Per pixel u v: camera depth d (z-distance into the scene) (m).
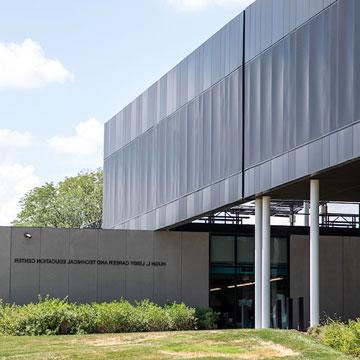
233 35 35.09
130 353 22.94
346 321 42.75
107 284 42.19
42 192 95.69
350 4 26.42
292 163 29.92
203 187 37.50
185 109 39.94
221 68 36.16
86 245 42.16
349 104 26.34
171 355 22.39
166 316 36.66
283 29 30.84
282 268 43.16
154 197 43.59
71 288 41.72
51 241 41.72
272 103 31.53
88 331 33.75
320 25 28.27
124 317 35.03
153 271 42.75
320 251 43.12
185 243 43.16
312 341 23.95
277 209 46.44
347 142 26.38
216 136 36.44
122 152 49.47
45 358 22.58
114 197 50.84
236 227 43.69
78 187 94.81
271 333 25.34
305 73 29.19
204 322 40.47
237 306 43.28
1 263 41.06
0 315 34.78
